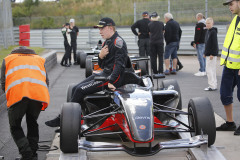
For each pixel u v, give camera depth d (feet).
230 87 19.17
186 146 13.94
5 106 26.27
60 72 44.73
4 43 52.49
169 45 39.58
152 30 39.27
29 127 16.08
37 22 132.57
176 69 42.60
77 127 14.65
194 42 38.88
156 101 18.43
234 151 16.49
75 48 51.49
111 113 15.33
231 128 19.52
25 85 15.17
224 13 71.92
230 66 18.56
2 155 16.93
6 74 15.70
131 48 68.54
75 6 151.33
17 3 157.69
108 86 16.38
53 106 26.76
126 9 139.03
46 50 55.06
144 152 13.79
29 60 16.02
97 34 73.92
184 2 73.92
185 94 29.76
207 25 29.96
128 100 14.90
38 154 16.80
